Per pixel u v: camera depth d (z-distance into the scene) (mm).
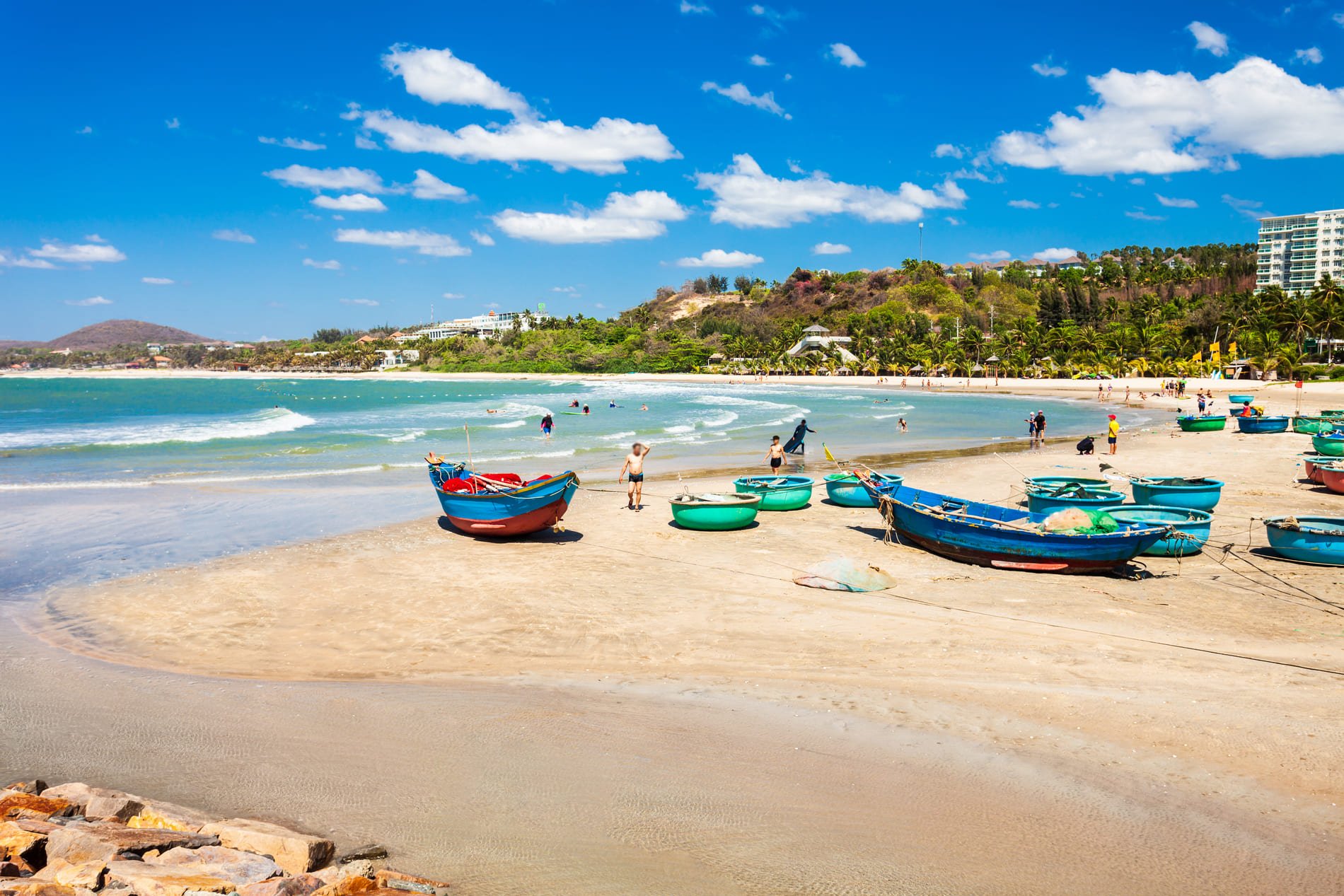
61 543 17781
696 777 7574
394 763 7891
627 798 7207
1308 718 8586
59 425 54781
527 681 10016
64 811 6375
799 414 61062
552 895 5820
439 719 8883
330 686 9914
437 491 19250
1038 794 7227
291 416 60688
